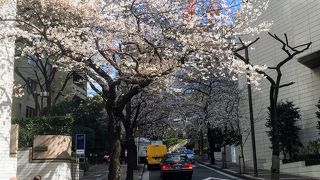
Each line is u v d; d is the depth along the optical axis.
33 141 18.55
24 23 13.27
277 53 30.20
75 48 12.77
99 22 12.80
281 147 27.19
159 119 32.97
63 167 18.47
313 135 26.09
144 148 49.38
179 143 81.31
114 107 14.71
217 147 54.66
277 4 29.95
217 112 34.53
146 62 14.34
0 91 16.05
